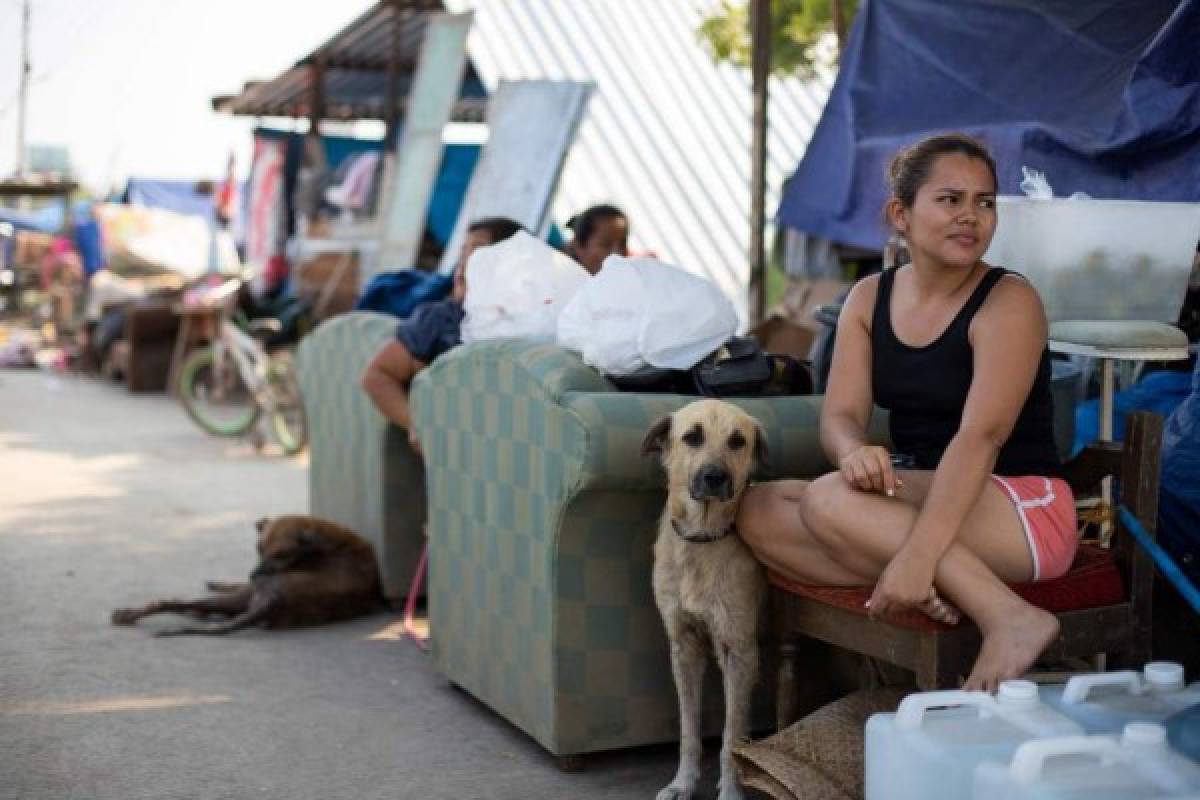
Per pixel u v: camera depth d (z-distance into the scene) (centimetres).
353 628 505
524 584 358
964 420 272
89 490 800
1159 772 204
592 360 346
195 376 1084
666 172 935
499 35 1018
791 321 657
